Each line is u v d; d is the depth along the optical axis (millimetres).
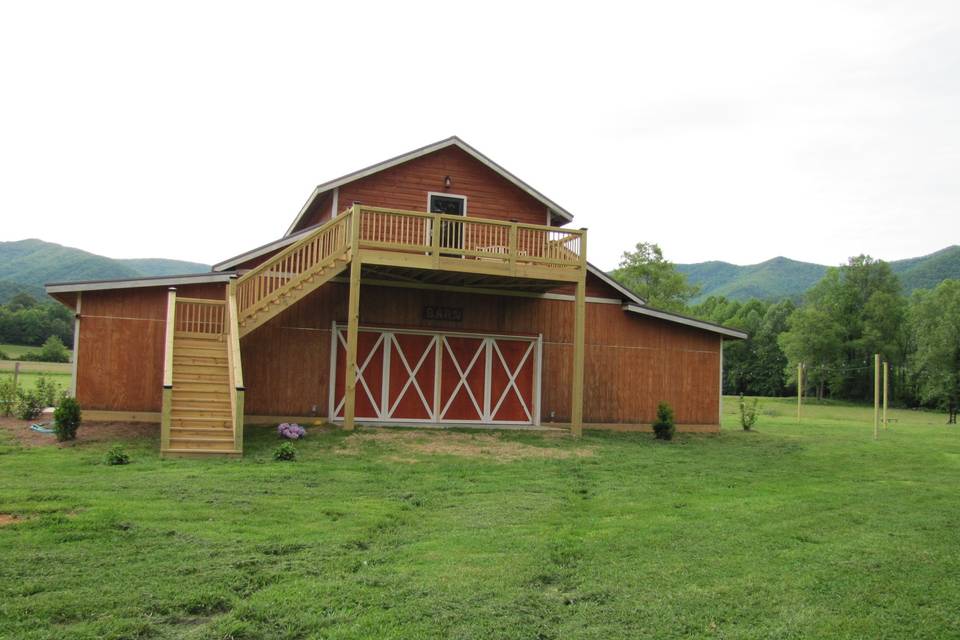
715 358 20891
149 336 15953
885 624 6105
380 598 6188
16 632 5254
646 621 5988
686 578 7043
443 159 18781
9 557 6711
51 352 55938
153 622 5559
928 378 56875
